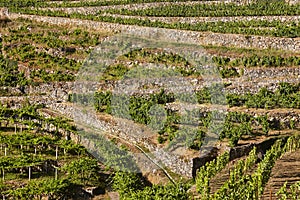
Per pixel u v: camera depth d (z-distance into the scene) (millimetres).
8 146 57781
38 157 54906
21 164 52500
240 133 58812
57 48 82562
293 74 72812
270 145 59469
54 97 72688
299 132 62250
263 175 49000
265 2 96250
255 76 73062
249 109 64938
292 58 74500
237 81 72125
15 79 76688
